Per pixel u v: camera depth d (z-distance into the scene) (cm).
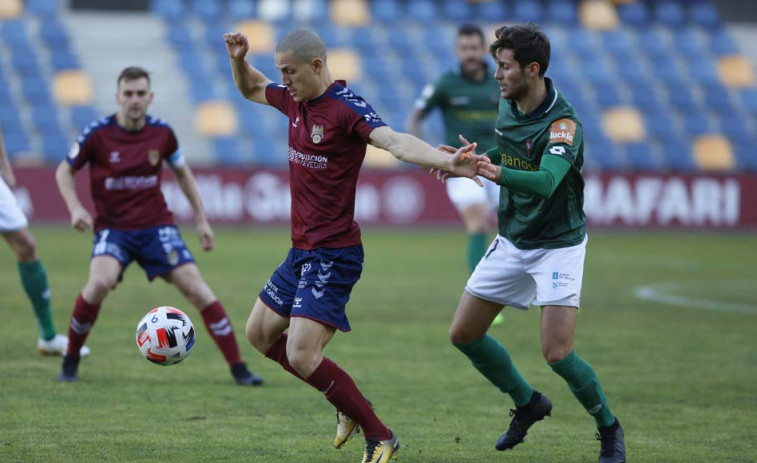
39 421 2044
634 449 1941
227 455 1825
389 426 2100
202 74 8981
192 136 8600
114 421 2066
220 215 7288
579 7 10612
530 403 1898
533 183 1645
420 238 7094
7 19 8994
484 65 3650
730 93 9931
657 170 8162
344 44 9494
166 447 1869
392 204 7600
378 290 4438
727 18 11300
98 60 8981
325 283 1727
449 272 5159
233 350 2491
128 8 10050
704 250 6738
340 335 3262
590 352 3056
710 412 2280
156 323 1928
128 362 2716
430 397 2391
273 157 8469
